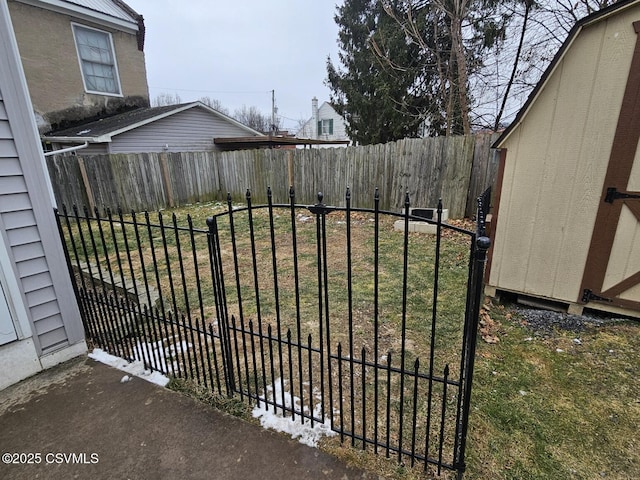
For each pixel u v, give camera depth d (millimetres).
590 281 2885
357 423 1907
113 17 10617
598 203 2715
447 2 9195
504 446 1744
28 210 2291
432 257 4594
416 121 11258
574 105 2619
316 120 23609
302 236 5879
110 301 2578
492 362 2441
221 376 2334
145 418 2006
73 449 1805
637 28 2289
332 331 2869
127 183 8031
